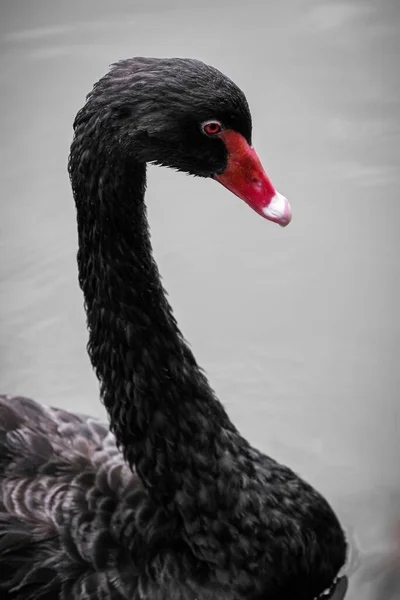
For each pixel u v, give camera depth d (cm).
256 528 477
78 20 906
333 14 891
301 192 771
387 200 762
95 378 667
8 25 906
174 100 402
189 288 715
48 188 786
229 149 425
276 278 718
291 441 605
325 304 696
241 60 859
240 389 645
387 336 670
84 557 458
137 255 439
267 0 912
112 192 417
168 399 464
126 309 448
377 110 817
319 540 499
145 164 423
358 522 544
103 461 489
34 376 666
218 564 476
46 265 744
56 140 812
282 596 489
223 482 472
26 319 709
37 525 463
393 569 515
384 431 606
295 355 663
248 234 751
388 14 881
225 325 688
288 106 827
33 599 455
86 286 453
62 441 496
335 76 842
